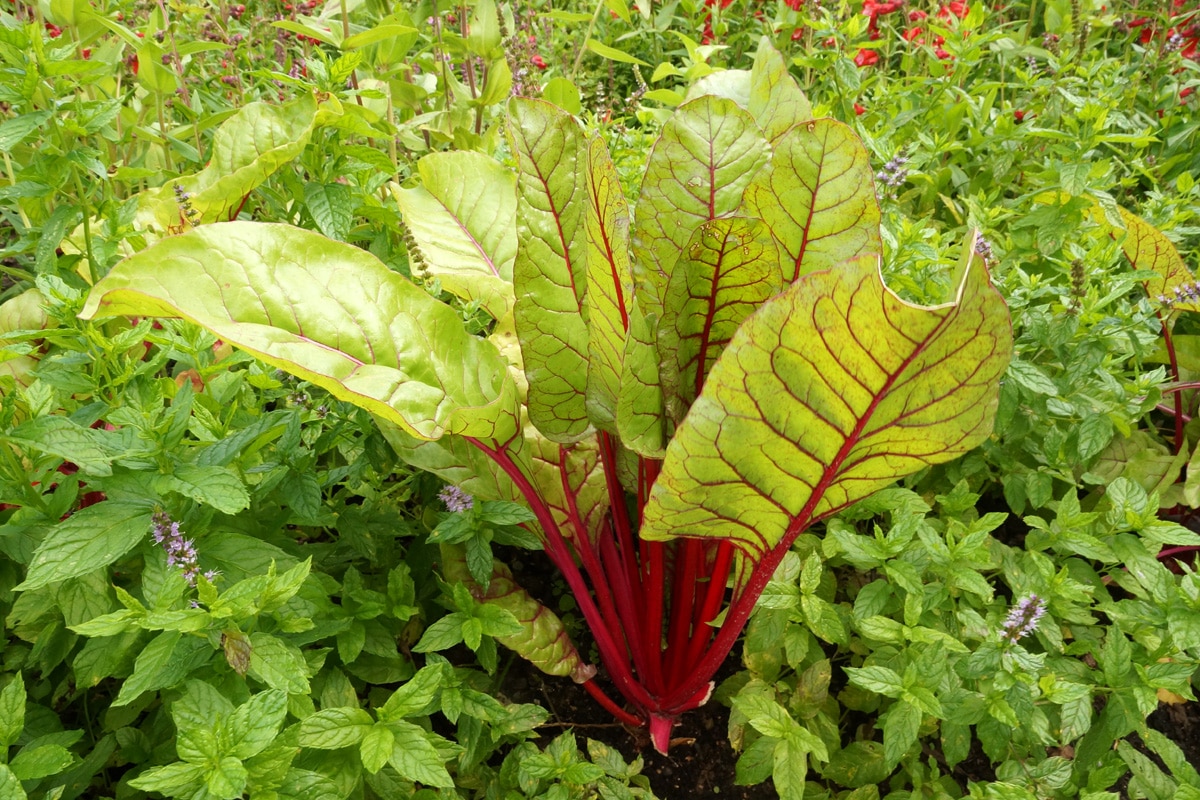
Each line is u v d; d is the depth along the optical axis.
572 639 2.18
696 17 4.42
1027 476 2.24
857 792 1.75
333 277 1.48
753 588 1.65
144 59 2.58
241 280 1.39
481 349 1.64
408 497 2.13
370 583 2.00
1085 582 2.06
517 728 1.75
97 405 1.56
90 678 1.48
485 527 1.85
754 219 1.44
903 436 1.35
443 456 1.75
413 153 3.31
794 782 1.62
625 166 2.83
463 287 1.94
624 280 1.48
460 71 3.92
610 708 1.96
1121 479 2.05
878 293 1.14
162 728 1.64
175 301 1.32
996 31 3.44
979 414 1.32
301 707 1.48
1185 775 1.65
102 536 1.35
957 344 1.20
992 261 2.41
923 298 2.32
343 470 1.89
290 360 1.37
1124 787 1.93
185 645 1.39
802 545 2.09
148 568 1.45
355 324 1.47
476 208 2.06
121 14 3.16
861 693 1.96
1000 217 2.86
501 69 2.94
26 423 1.37
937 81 3.56
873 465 1.42
